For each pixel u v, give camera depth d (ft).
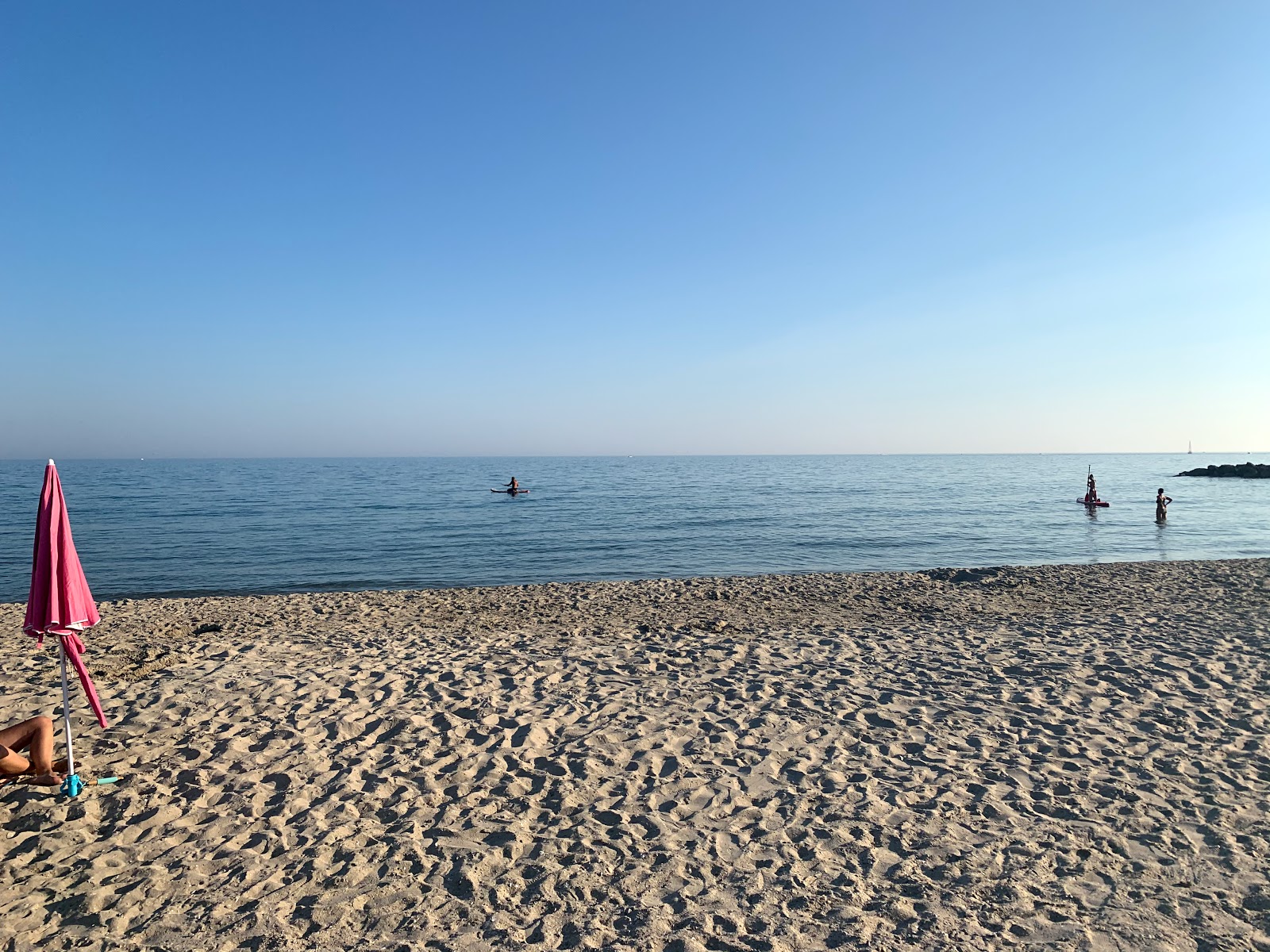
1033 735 21.50
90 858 15.05
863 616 40.78
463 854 15.16
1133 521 110.52
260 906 13.35
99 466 586.45
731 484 242.58
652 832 16.06
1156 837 15.35
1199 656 29.78
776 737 21.65
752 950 11.92
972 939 12.03
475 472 383.86
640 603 45.91
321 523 111.75
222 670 28.86
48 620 15.96
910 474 346.13
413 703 24.86
